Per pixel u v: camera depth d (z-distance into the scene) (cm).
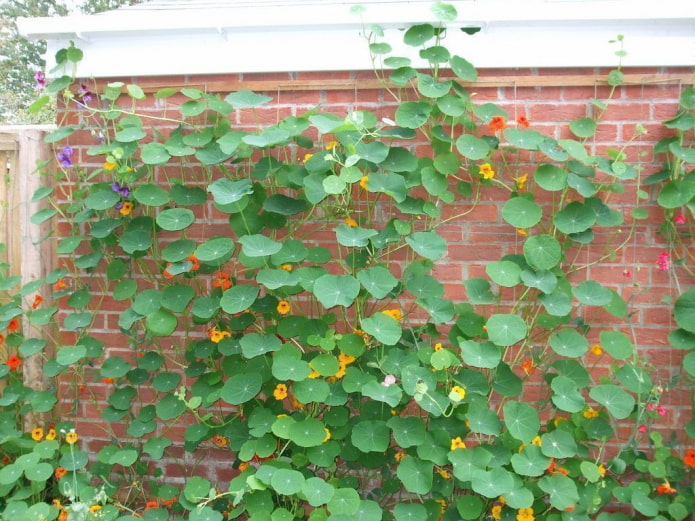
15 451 251
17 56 1209
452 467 229
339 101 241
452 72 236
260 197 236
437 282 226
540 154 232
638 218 223
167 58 248
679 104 225
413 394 203
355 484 224
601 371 235
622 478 233
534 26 229
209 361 247
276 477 197
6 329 271
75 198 255
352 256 231
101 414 249
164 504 248
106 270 251
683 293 216
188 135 237
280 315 238
